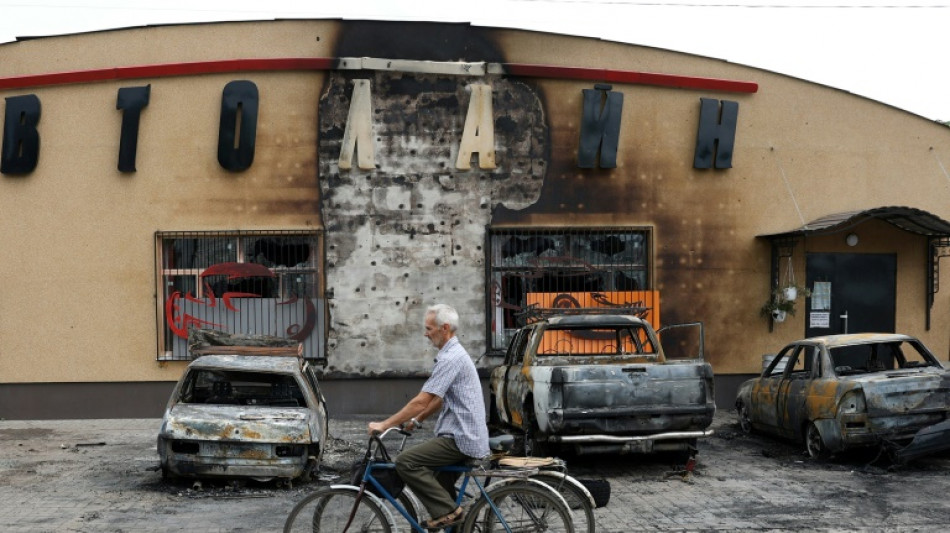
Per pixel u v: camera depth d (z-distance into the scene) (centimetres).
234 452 849
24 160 1380
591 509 584
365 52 1406
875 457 980
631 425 916
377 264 1411
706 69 1466
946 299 1514
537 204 1432
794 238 1455
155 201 1391
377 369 1406
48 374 1382
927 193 1511
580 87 1440
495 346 1427
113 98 1389
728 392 1462
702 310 1460
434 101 1418
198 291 1402
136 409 1387
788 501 812
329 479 910
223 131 1385
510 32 1430
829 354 1028
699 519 746
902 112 1509
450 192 1421
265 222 1398
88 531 702
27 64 1391
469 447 554
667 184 1459
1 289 1386
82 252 1389
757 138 1480
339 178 1405
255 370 923
